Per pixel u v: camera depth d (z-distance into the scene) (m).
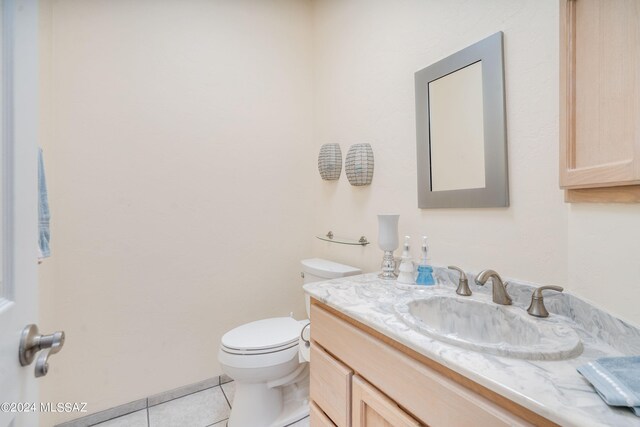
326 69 1.89
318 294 1.02
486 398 0.53
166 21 1.57
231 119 1.75
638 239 0.55
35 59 0.53
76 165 1.36
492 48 0.97
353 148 1.55
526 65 0.90
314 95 2.02
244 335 1.38
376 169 1.50
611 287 0.63
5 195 0.45
